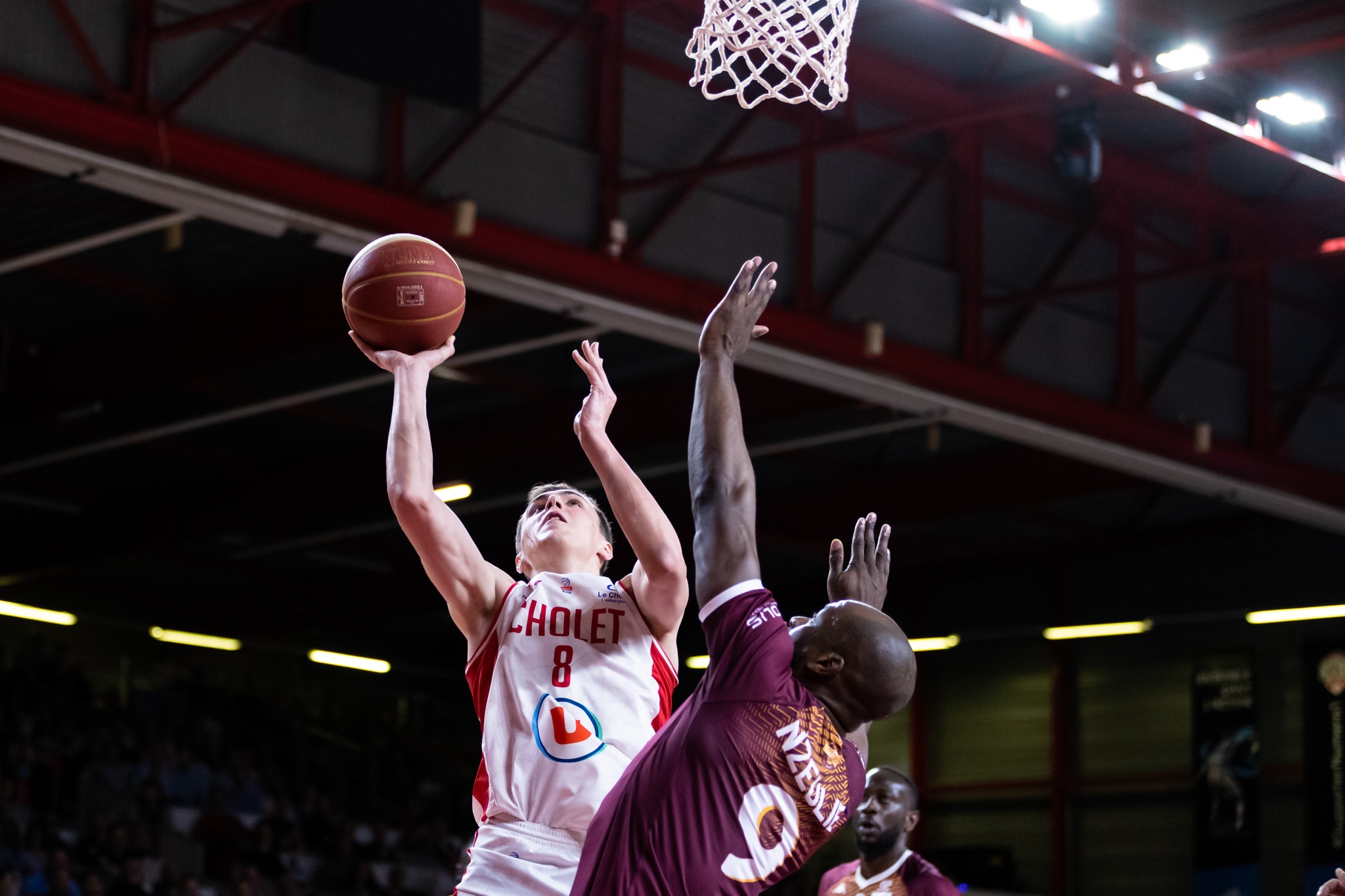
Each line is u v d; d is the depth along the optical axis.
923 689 29.22
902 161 17.77
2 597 28.56
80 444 20.92
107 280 17.70
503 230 14.26
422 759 30.66
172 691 28.64
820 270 16.73
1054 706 27.39
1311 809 23.83
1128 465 19.23
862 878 7.57
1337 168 16.56
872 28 16.84
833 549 3.86
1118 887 26.14
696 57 6.08
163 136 12.34
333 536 25.19
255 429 21.92
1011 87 17.86
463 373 19.50
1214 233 20.78
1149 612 26.00
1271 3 14.41
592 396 4.14
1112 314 19.45
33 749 23.39
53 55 12.02
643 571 4.21
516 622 4.23
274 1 12.26
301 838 24.42
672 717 3.30
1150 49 14.77
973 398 17.50
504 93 14.19
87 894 18.98
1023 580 27.69
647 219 15.52
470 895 3.97
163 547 23.92
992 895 25.62
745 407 19.38
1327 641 24.39
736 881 3.19
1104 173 18.86
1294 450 20.73
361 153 13.71
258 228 13.40
